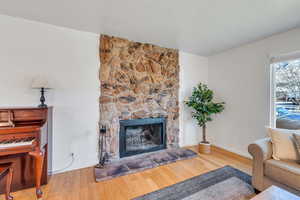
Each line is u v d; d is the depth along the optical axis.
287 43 2.20
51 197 1.60
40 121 1.76
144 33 2.34
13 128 1.47
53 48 2.07
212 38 2.52
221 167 2.32
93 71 2.33
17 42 1.88
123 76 2.55
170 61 3.04
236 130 2.91
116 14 1.81
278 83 2.38
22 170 1.73
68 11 1.75
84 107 2.28
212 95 3.12
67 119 2.17
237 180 1.95
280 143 1.69
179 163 2.47
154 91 2.87
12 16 1.85
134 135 2.94
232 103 2.99
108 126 2.42
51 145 2.04
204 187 1.79
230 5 1.62
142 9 1.71
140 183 1.89
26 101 1.93
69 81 2.17
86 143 2.30
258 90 2.56
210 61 3.49
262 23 2.01
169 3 1.59
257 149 1.65
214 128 3.38
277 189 1.13
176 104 3.14
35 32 1.97
